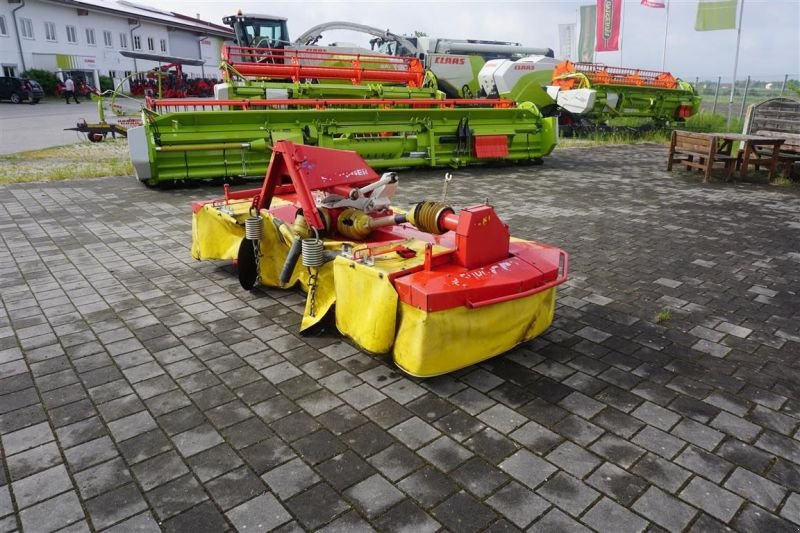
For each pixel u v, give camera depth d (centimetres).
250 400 335
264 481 269
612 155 1421
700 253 619
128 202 852
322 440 298
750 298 495
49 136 1745
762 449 294
